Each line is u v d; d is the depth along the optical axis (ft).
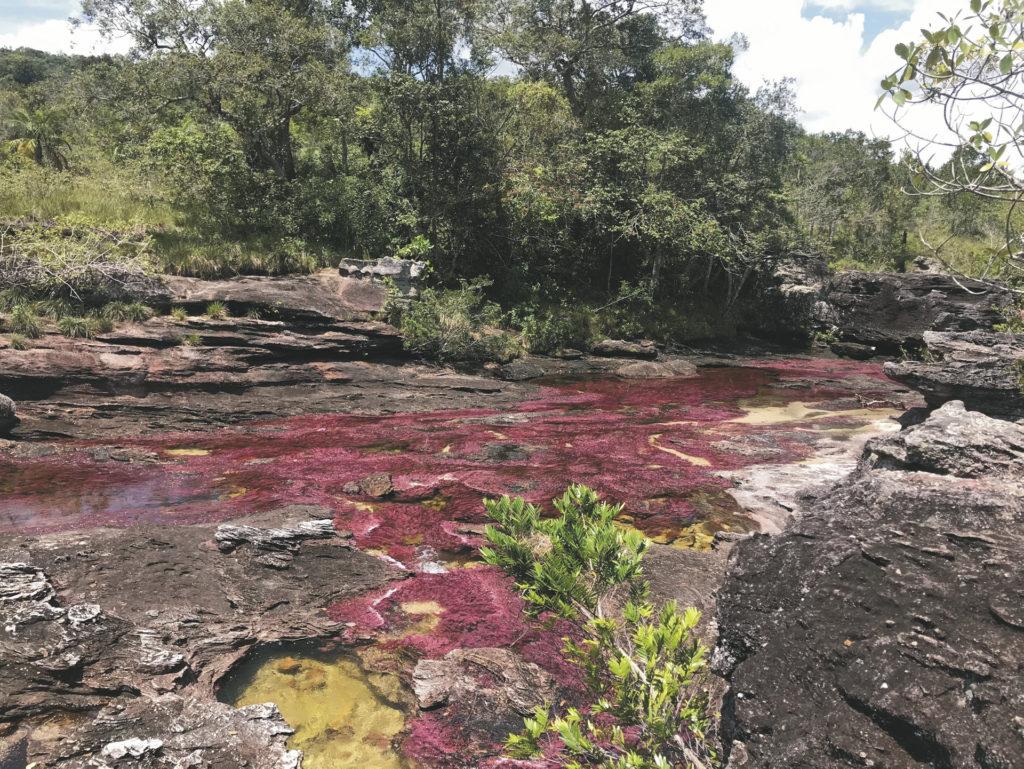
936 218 156.56
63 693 15.53
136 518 27.81
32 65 338.13
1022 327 36.04
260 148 86.22
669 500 33.12
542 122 103.04
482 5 87.92
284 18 81.05
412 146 90.27
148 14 80.69
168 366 50.11
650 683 9.22
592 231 107.76
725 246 109.60
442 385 62.08
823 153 210.18
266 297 60.08
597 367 82.53
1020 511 11.48
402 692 17.46
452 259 92.68
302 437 44.83
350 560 24.38
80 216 59.36
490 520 29.81
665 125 123.75
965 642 9.09
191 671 17.26
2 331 46.83
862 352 103.91
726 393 68.13
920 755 8.47
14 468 34.47
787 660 10.28
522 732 15.67
